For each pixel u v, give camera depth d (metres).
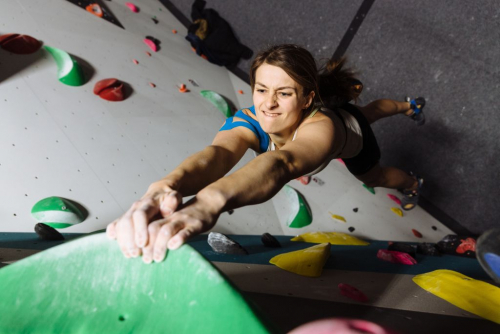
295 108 1.02
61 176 1.87
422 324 1.08
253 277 1.33
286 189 2.46
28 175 1.80
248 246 1.80
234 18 3.36
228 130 1.16
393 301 1.24
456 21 2.50
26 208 1.71
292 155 0.84
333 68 1.45
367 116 1.97
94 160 2.02
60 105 2.14
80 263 0.70
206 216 0.66
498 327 1.11
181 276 0.64
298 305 1.12
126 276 0.68
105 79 2.39
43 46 2.36
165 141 2.36
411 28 2.66
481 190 2.60
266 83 1.00
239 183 0.71
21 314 0.68
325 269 1.53
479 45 2.45
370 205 2.65
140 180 2.08
